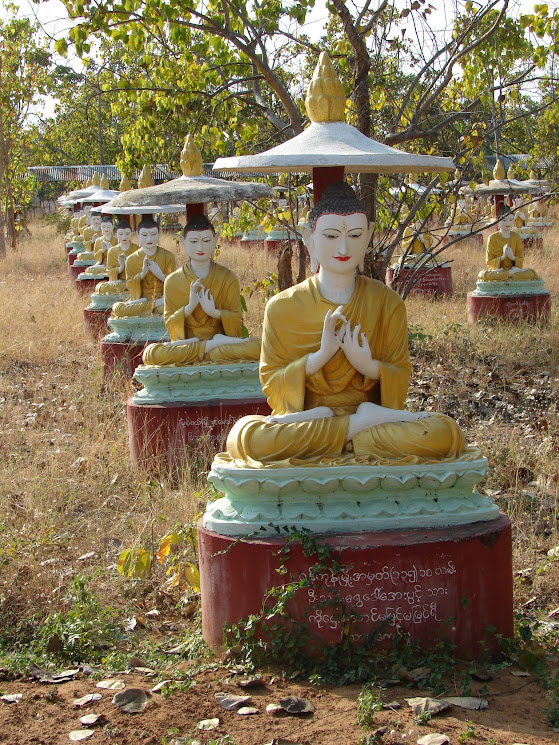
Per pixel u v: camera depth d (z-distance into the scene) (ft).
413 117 37.52
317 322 19.21
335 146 17.74
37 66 112.47
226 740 14.25
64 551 23.08
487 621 17.42
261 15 38.88
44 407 37.63
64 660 18.20
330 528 17.49
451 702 15.38
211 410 30.91
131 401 31.65
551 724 14.67
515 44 38.63
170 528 23.98
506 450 29.45
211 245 32.12
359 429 18.39
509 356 43.09
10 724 15.23
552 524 24.64
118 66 70.28
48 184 191.62
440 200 38.42
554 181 72.74
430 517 17.67
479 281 53.52
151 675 17.17
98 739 14.60
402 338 19.54
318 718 15.07
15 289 68.28
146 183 45.93
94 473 28.96
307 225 19.54
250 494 17.90
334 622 17.01
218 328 32.55
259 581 17.29
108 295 53.98
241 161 17.03
